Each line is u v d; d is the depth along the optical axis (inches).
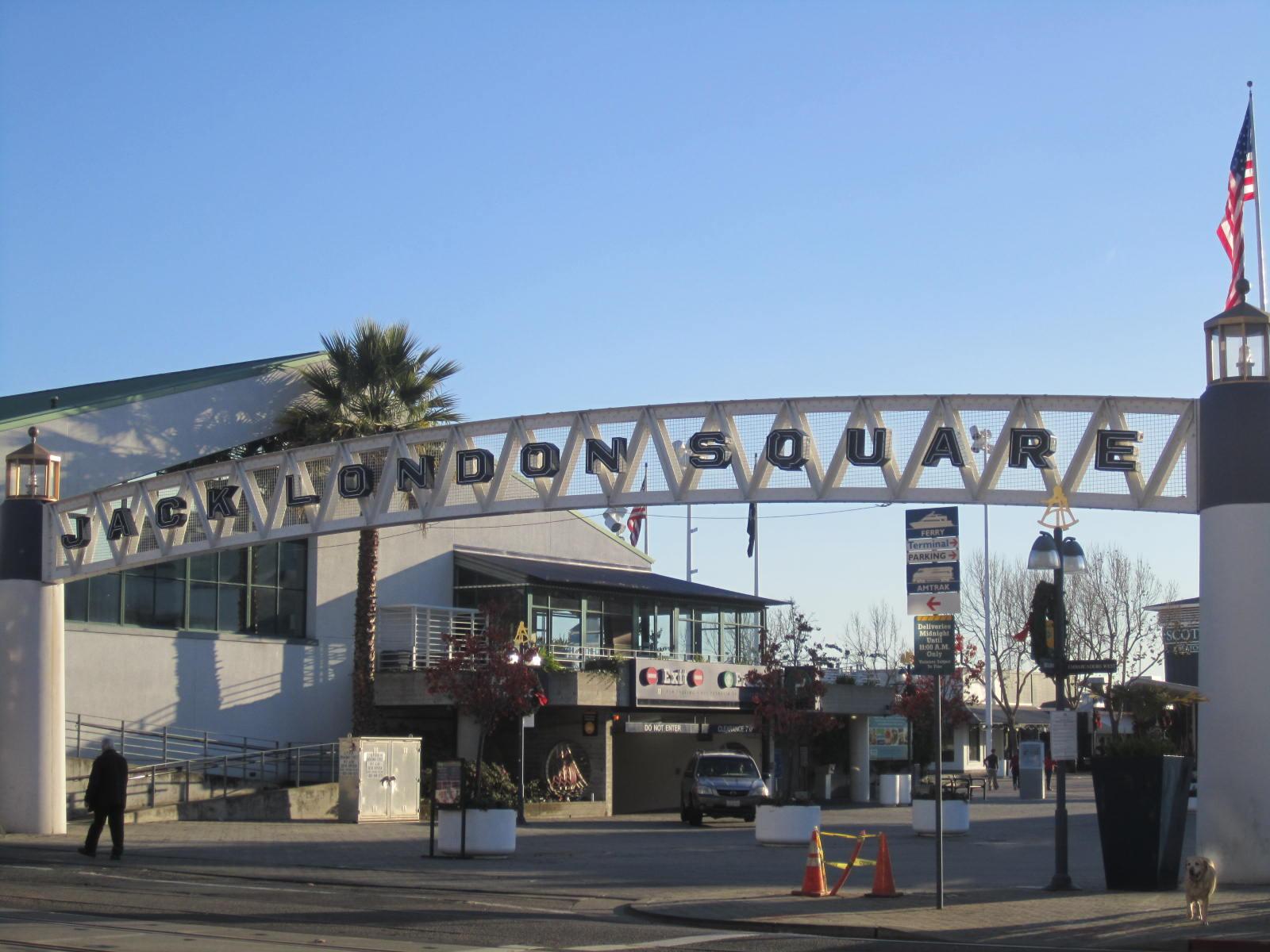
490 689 1422.2
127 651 1464.1
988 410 840.9
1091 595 2456.9
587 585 1797.5
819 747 2113.7
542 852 1022.4
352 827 1288.1
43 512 1093.1
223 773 1480.1
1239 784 735.1
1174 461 796.0
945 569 627.8
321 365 1683.1
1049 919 606.5
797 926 589.3
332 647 1679.4
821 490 868.6
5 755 1074.1
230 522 1065.5
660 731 1803.6
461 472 966.4
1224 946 512.1
